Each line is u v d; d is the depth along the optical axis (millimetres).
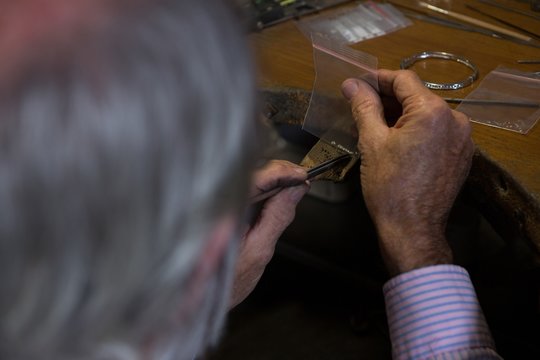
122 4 230
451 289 521
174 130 231
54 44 218
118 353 259
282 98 704
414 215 539
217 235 289
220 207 269
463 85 692
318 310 1130
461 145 545
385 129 560
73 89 214
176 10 238
